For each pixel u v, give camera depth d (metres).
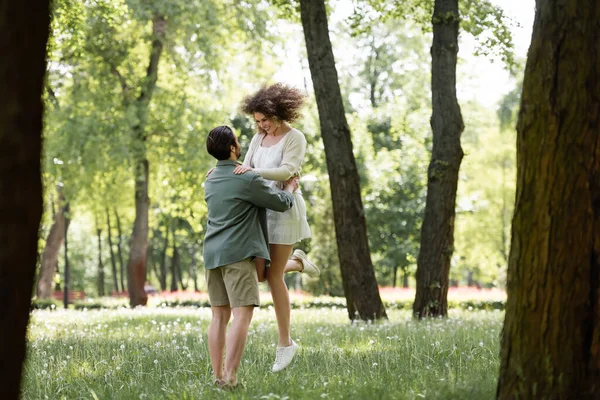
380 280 52.62
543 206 3.83
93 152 25.52
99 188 28.98
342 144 14.52
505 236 51.00
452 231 15.45
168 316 15.88
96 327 12.23
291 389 5.05
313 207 36.38
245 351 7.79
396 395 4.70
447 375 5.71
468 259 53.62
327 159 14.62
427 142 41.06
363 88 47.50
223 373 5.81
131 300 28.11
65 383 6.07
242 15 26.50
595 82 3.84
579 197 3.79
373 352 7.54
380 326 11.34
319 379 5.75
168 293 36.44
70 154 25.31
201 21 25.19
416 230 40.53
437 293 15.38
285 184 6.54
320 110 14.54
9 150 2.62
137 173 27.31
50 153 25.34
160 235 54.62
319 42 14.43
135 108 25.78
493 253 51.59
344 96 46.12
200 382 5.74
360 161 40.34
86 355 7.74
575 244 3.79
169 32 26.19
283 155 6.51
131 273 28.09
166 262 62.12
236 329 5.55
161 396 5.17
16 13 2.67
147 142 27.22
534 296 3.85
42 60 2.74
